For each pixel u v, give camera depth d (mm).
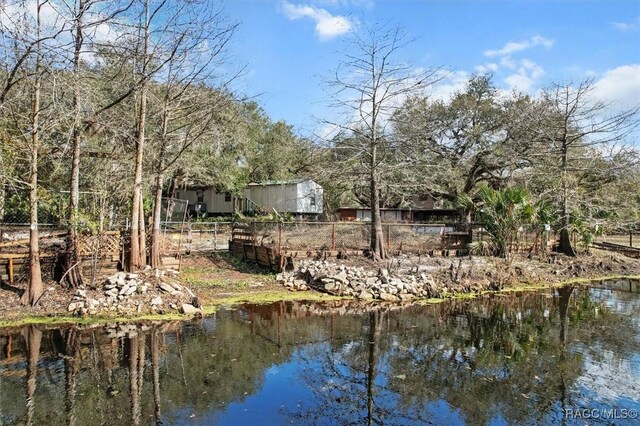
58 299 10266
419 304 12203
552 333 9328
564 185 19906
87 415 5457
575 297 13422
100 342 8250
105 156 12805
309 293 12969
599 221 19641
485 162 24625
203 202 36031
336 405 5934
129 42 10820
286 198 31172
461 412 5754
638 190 21969
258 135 33906
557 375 6988
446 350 8211
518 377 6918
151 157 14094
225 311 10898
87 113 10070
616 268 18391
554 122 21297
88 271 11680
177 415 5555
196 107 13688
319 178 17828
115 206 14570
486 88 25938
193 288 12820
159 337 8656
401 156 17250
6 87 9453
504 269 15500
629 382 6699
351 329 9562
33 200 10055
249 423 5430
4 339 8312
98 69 11586
